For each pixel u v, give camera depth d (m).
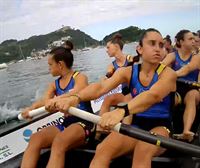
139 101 2.29
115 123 2.12
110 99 3.94
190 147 2.06
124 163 2.70
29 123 4.46
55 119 5.02
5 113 5.86
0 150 4.26
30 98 6.37
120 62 5.43
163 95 2.43
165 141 2.05
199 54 4.13
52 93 3.47
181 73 3.89
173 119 3.74
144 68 2.67
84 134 2.93
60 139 2.79
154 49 2.53
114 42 5.38
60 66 3.24
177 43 4.36
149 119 2.72
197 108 3.89
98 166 2.38
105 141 2.51
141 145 2.41
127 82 2.80
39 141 2.89
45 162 3.09
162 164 2.62
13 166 3.77
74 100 2.49
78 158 2.99
